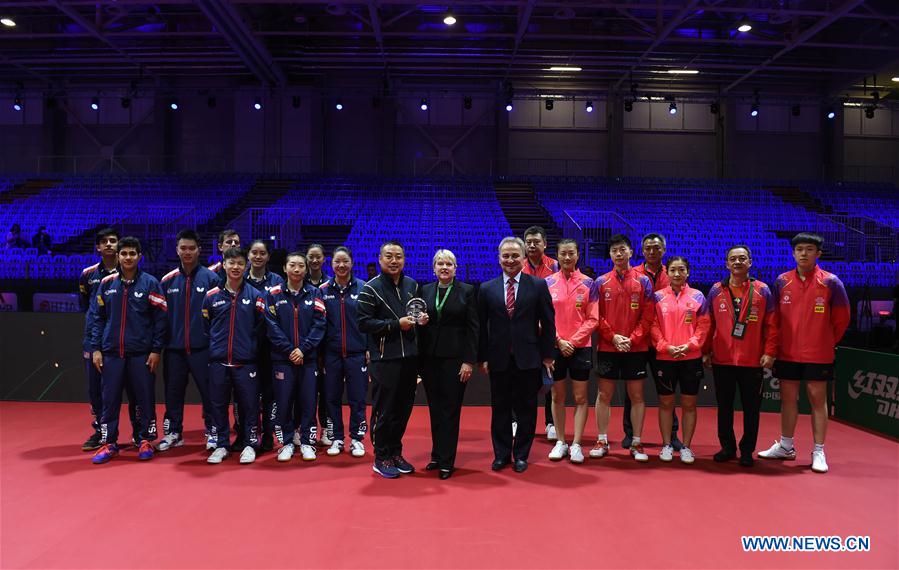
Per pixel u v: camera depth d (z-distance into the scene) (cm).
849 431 529
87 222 1448
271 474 396
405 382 404
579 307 441
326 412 476
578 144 1847
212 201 1565
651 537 295
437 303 403
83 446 457
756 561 270
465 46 1498
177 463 422
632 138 1842
